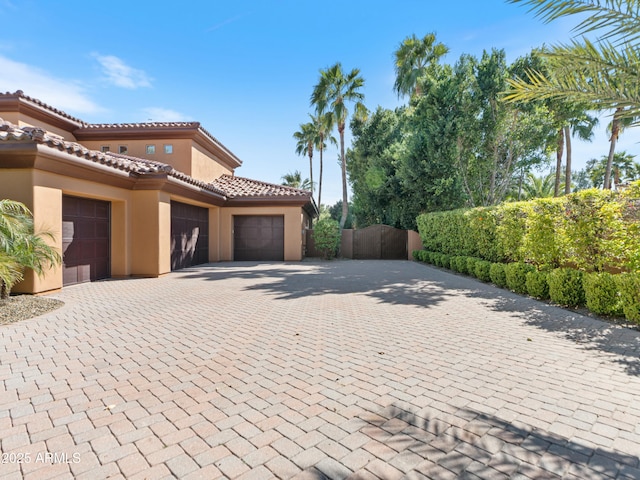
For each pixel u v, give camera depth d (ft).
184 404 10.66
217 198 53.36
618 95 11.59
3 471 7.60
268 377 12.69
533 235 27.96
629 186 20.85
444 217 49.93
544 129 55.88
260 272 45.14
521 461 7.96
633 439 8.81
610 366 13.73
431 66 66.80
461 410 10.30
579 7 10.94
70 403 10.68
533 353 15.21
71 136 52.24
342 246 74.38
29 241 22.56
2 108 41.96
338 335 17.95
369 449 8.43
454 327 19.48
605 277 21.47
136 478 7.41
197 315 22.11
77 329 18.78
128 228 38.50
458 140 59.16
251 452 8.32
